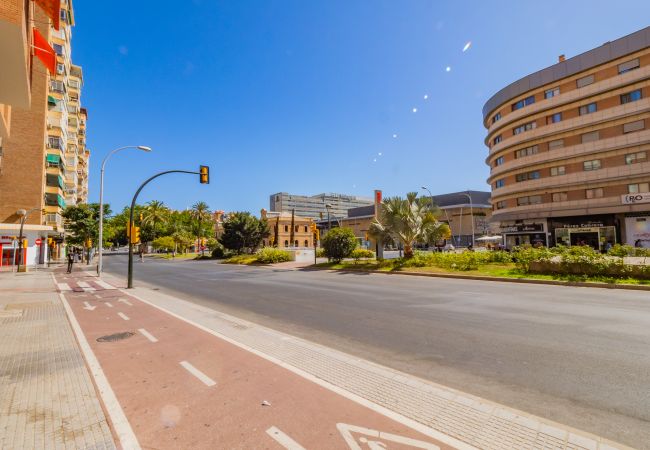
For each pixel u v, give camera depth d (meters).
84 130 67.31
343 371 4.59
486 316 8.01
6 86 7.75
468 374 4.52
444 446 2.82
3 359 5.25
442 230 21.39
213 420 3.32
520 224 37.94
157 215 80.06
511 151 39.72
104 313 9.16
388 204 22.72
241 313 9.04
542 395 3.86
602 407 3.54
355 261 25.36
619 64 30.88
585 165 32.91
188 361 5.07
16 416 3.44
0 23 5.52
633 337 6.00
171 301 11.23
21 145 34.50
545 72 35.75
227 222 46.94
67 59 42.44
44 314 9.05
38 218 34.88
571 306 9.00
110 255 73.50
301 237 75.31
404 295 11.60
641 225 29.38
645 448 2.82
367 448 2.80
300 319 8.14
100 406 3.65
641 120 29.44
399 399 3.72
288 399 3.75
